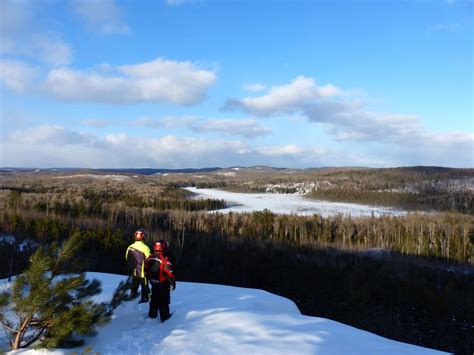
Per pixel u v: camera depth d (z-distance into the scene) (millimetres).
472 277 38344
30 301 6102
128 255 9203
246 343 6738
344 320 20500
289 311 9273
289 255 46312
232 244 52375
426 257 59531
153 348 6660
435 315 20953
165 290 8133
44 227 32938
